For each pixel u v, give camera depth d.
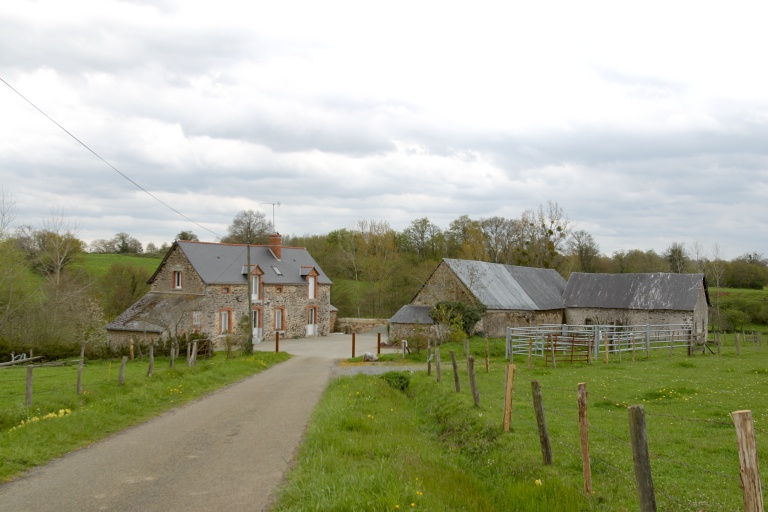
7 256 42.69
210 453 11.47
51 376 26.06
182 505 8.34
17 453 10.88
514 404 16.06
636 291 52.78
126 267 63.12
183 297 48.31
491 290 48.88
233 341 40.41
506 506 8.84
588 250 85.56
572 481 9.27
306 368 30.36
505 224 84.56
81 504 8.42
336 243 98.19
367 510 7.53
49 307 43.25
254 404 17.78
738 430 5.48
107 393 19.03
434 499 8.07
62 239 54.19
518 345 33.84
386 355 35.75
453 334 41.38
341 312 77.88
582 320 54.53
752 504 5.38
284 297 55.94
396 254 84.94
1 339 36.25
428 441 13.80
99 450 11.81
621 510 8.01
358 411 15.37
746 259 83.50
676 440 11.65
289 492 8.50
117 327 45.22
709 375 21.77
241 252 54.62
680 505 7.93
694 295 49.62
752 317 61.72
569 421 13.67
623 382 20.06
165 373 23.14
